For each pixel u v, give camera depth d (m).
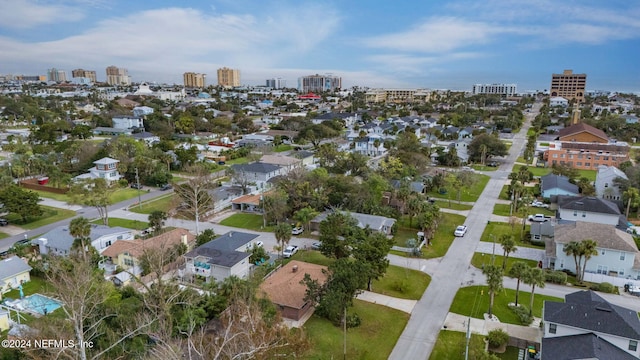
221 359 35.38
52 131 155.75
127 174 112.50
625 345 38.34
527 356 44.09
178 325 42.22
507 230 79.19
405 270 63.28
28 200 81.12
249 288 46.97
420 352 44.41
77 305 39.59
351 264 50.81
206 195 85.81
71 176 110.94
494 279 49.09
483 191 106.25
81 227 59.84
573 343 38.31
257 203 89.50
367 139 155.62
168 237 68.31
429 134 167.12
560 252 62.41
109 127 195.38
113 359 37.22
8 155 137.50
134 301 48.38
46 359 35.72
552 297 55.41
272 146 158.12
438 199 99.25
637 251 59.41
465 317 50.84
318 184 91.69
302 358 42.03
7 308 49.97
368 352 44.31
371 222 75.94
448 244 73.00
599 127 192.38
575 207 76.75
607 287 56.66
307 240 75.25
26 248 68.31
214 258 60.03
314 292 48.75
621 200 91.06
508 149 161.50
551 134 192.88
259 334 36.88
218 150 149.38
